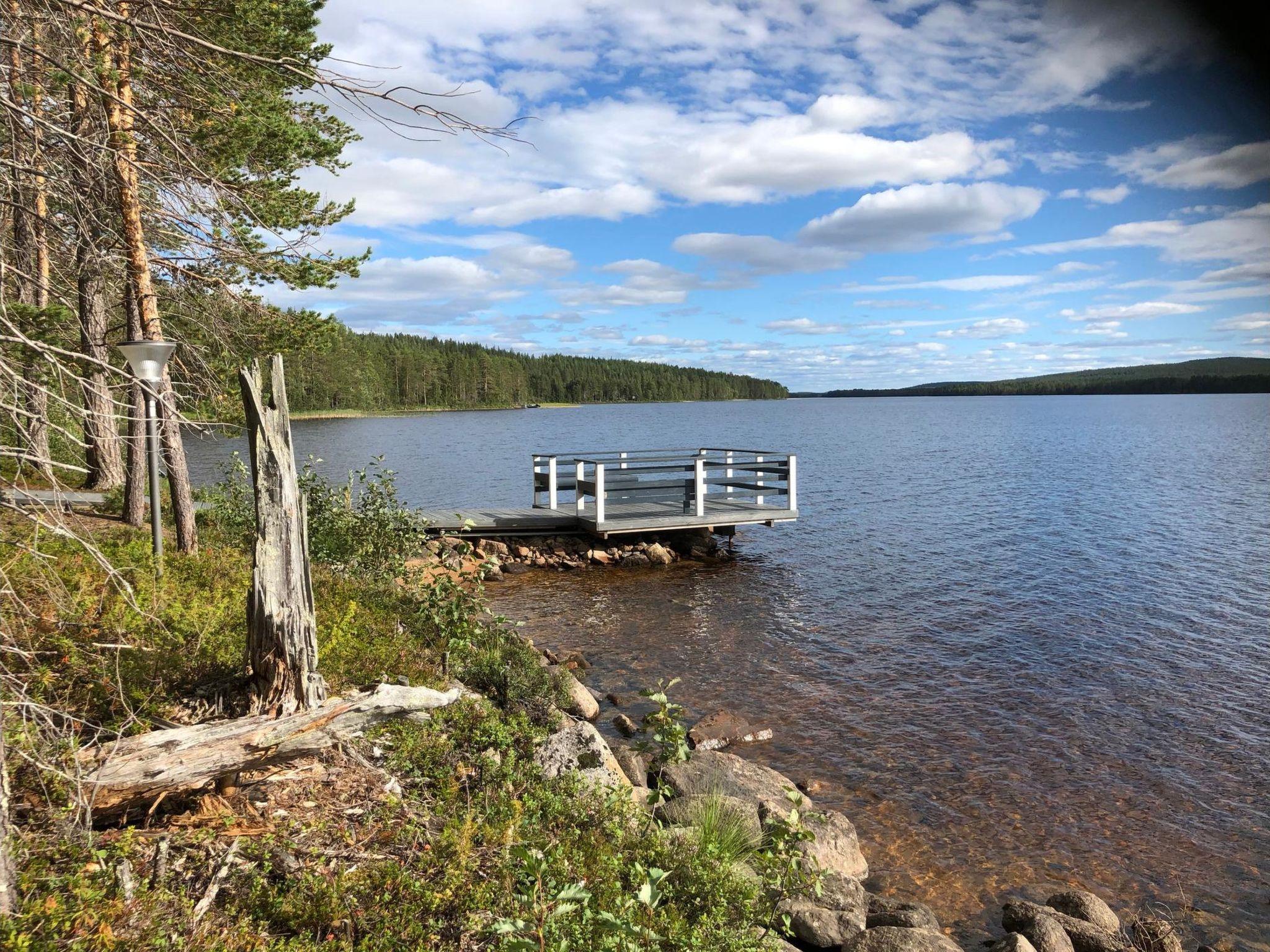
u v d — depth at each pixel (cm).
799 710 886
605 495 1739
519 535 1692
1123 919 542
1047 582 1492
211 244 817
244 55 389
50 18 447
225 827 396
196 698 472
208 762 390
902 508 2430
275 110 822
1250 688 949
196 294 1002
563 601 1357
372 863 392
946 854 614
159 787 381
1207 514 2288
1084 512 2341
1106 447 4875
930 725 846
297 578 455
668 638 1153
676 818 589
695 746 779
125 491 1242
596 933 347
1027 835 640
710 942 389
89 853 346
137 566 782
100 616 580
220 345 1041
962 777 731
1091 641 1131
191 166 521
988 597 1381
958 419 9512
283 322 1075
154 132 534
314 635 455
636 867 361
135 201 786
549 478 1820
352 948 332
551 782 539
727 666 1034
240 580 824
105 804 370
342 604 797
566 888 313
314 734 418
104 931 297
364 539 1022
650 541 1747
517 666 783
